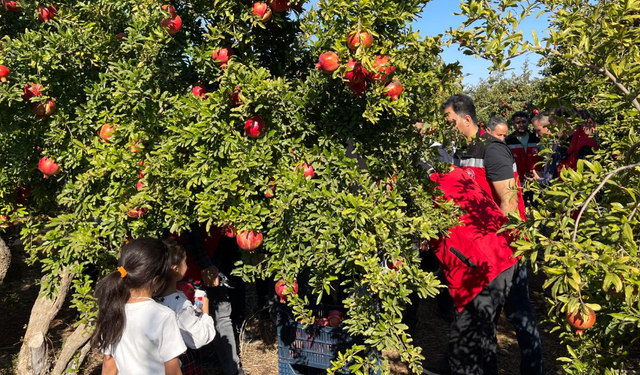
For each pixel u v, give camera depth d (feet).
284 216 7.99
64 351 11.74
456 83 7.80
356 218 7.18
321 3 7.18
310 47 8.66
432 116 8.38
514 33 6.38
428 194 9.00
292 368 11.87
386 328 7.34
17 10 10.44
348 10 7.07
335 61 7.14
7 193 10.74
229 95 7.97
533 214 5.97
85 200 9.02
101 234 8.83
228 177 7.71
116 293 7.14
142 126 8.59
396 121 8.33
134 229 8.58
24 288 20.31
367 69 6.73
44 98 8.86
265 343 15.34
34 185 10.94
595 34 6.13
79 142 9.03
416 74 7.52
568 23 6.43
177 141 8.01
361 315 7.75
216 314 12.47
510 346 14.76
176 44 9.00
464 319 10.46
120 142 8.71
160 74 8.89
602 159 8.47
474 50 6.82
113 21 10.00
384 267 7.63
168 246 8.65
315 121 8.69
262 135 8.13
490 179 11.59
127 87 8.39
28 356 11.86
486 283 10.09
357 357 7.89
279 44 9.75
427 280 7.21
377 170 8.43
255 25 8.38
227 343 12.52
